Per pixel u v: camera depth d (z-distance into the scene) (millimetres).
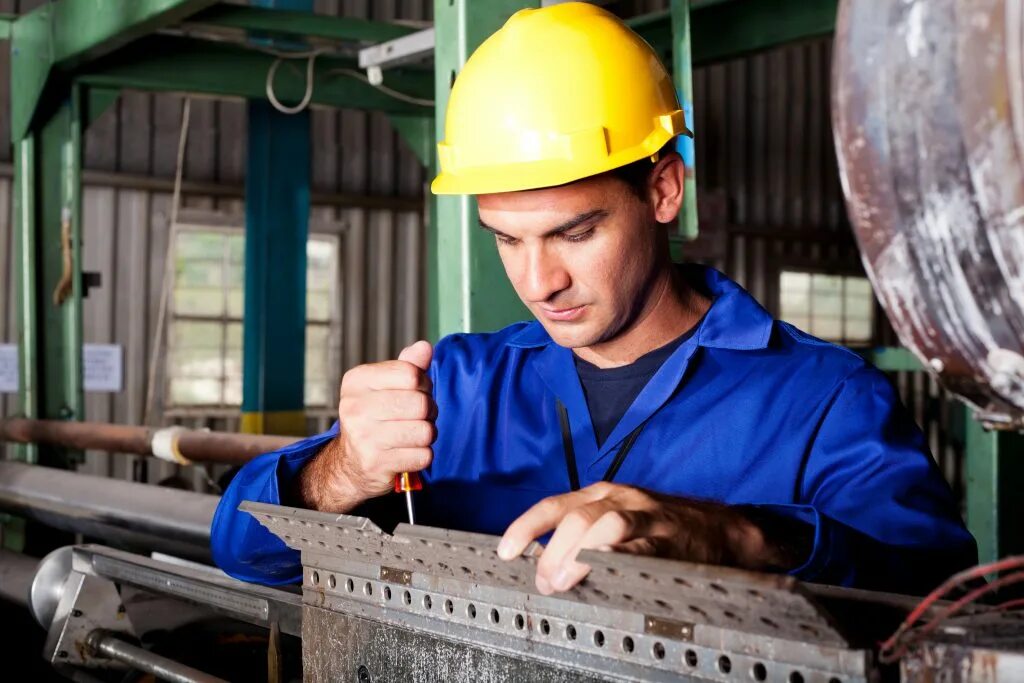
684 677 738
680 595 688
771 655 686
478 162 1081
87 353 6066
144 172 6203
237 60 3559
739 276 8031
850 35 603
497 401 1294
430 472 1318
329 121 6734
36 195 3383
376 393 1028
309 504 1164
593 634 793
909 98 573
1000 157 539
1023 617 666
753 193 8102
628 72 1083
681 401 1154
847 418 1093
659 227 1133
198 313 6398
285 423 3852
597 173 1012
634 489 810
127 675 1713
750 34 3076
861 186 608
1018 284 548
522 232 1033
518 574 814
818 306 8383
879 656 650
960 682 592
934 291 589
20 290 3398
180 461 2779
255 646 1795
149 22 2680
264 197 3795
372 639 1001
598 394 1200
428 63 3725
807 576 879
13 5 5762
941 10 557
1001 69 534
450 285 1751
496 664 871
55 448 3459
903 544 987
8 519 3350
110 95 3471
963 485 7910
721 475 1126
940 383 630
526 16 1124
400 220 6969
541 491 1224
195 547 2193
